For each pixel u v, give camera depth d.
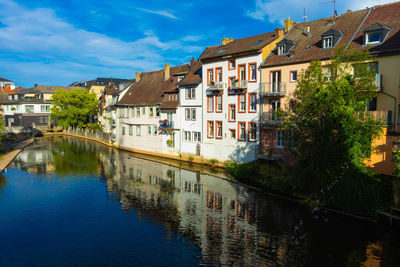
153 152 41.28
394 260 13.64
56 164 36.25
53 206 21.69
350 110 16.86
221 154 32.06
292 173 20.58
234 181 27.05
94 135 61.34
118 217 19.50
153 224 18.33
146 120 42.19
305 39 27.27
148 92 44.03
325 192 19.39
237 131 30.22
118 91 55.03
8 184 27.47
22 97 78.44
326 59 23.45
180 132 36.72
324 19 28.28
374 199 16.94
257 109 28.41
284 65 26.19
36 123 77.19
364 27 23.70
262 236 16.27
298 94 19.30
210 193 23.88
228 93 30.89
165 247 15.49
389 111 20.06
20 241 16.44
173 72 43.09
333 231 16.39
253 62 28.61
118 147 49.94
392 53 19.83
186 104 35.59
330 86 17.61
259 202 21.38
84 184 27.33
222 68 31.38
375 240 15.33
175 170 32.16
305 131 18.33
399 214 15.95
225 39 36.88
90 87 85.81
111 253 15.03
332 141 17.41
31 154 43.47
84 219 19.27
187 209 20.59
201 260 14.20
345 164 18.08
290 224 17.50
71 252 15.21
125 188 25.92
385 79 20.30
